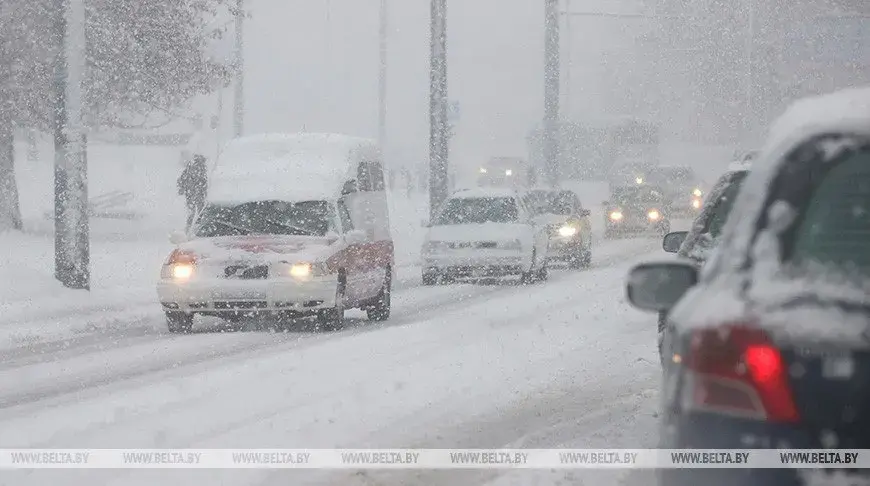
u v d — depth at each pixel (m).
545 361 45.22
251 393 38.28
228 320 63.25
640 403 36.09
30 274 74.38
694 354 13.95
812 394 13.27
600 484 25.55
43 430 32.59
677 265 17.73
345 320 63.88
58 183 73.06
